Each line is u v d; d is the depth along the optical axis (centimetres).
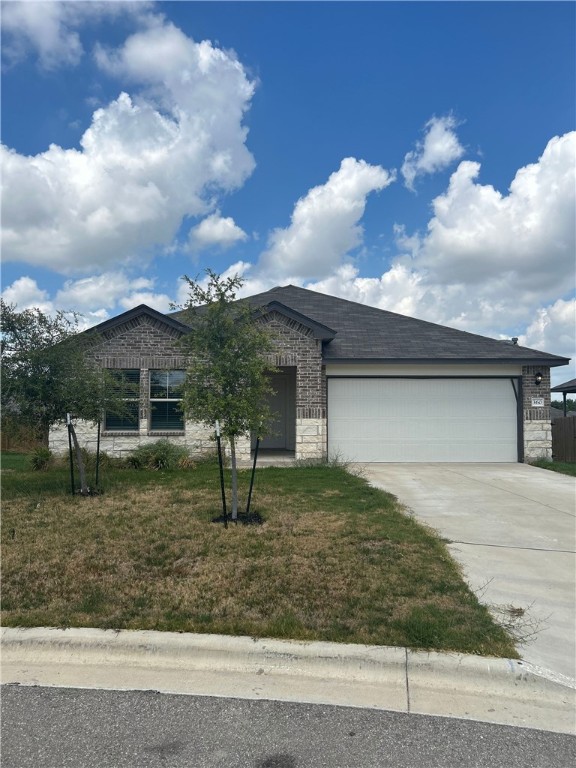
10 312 882
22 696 352
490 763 289
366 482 1066
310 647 392
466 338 1605
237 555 595
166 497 902
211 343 745
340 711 335
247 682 368
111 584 516
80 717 329
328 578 525
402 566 559
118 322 1416
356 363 1434
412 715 331
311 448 1412
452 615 443
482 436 1471
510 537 688
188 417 770
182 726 320
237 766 286
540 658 389
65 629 422
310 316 1736
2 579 531
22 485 1020
